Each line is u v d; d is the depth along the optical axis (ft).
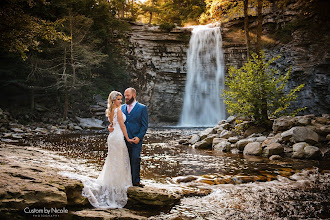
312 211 12.75
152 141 45.27
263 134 35.68
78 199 11.84
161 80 108.78
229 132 37.93
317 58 84.48
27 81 72.49
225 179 18.65
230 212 12.60
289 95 37.55
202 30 108.78
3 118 59.21
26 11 71.77
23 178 12.30
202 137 40.06
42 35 45.03
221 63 106.83
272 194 15.39
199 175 20.06
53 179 12.49
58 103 79.00
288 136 30.04
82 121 73.61
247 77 37.96
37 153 25.25
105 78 100.37
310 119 32.96
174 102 108.68
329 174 19.90
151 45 108.88
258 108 37.17
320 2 87.76
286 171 21.26
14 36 41.88
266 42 98.94
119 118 13.76
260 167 23.03
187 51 109.09
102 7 96.53
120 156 13.41
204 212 12.55
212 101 107.14
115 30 107.04
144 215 11.94
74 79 73.26
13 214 9.36
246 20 43.27
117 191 12.98
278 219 11.78
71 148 33.91
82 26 80.79
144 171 21.54
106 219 10.43
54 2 79.00
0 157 19.17
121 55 106.22
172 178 19.13
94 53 80.64
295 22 92.32
